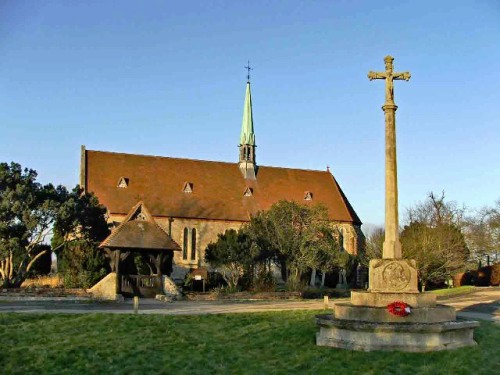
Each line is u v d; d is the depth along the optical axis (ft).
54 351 58.34
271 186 259.19
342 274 219.20
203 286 165.58
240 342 63.98
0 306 106.22
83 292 126.21
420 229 178.81
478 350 58.44
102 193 222.48
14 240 141.38
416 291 65.26
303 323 72.49
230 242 163.43
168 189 236.43
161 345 61.98
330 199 263.08
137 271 151.43
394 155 68.23
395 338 57.93
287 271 181.78
